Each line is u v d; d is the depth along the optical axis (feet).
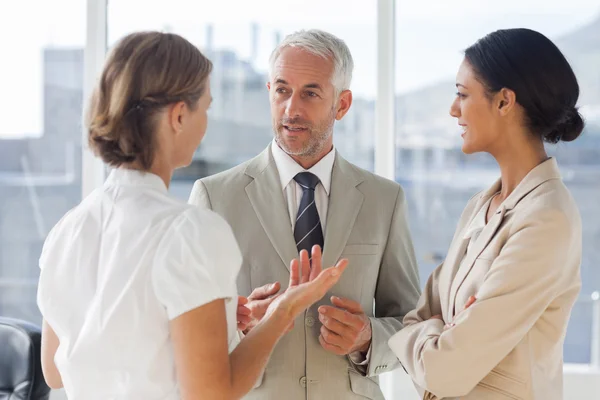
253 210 6.68
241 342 4.49
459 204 10.27
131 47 4.33
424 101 10.22
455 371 5.16
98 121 4.27
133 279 4.16
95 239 4.43
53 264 4.53
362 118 10.27
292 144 6.61
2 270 10.68
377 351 6.39
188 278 4.06
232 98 10.39
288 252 6.51
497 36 5.57
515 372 5.18
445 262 6.13
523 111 5.48
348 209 6.80
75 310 4.40
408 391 10.00
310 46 6.61
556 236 5.12
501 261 5.20
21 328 7.38
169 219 4.25
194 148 4.61
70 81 10.55
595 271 10.05
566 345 10.14
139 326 4.14
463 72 5.71
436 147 10.25
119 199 4.42
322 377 6.43
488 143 5.64
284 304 4.65
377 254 6.84
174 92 4.31
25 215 10.68
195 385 4.04
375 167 10.21
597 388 9.82
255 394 6.38
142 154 4.34
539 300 5.11
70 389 4.38
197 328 4.03
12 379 7.28
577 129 5.58
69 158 10.60
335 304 6.31
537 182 5.40
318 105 6.57
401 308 6.88
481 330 5.10
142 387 4.17
